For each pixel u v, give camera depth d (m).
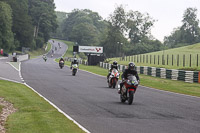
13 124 23.02
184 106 38.38
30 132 20.67
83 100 39.12
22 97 38.19
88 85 60.72
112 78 58.16
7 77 66.19
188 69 102.69
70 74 91.25
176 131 23.75
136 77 39.72
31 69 101.62
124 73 39.75
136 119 28.02
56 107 32.12
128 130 23.39
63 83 61.69
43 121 24.23
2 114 27.36
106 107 34.31
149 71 106.31
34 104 33.12
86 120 26.61
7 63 123.62
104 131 22.77
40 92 45.44
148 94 51.34
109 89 55.19
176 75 89.25
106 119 27.44
